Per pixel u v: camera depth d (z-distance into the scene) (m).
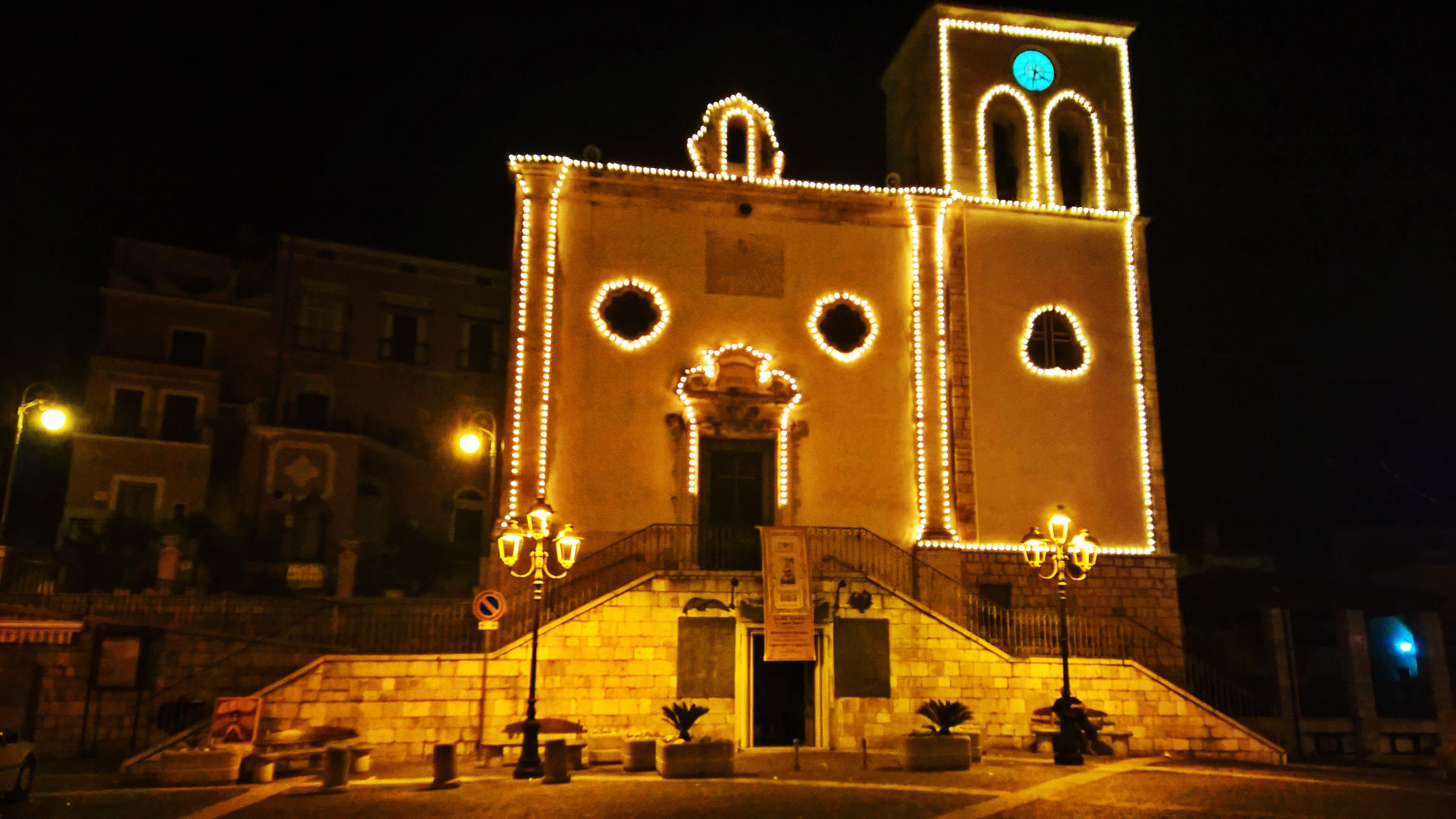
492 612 17.70
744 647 19.83
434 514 33.16
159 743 18.16
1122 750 19.56
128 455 30.12
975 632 21.42
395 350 33.78
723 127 24.91
